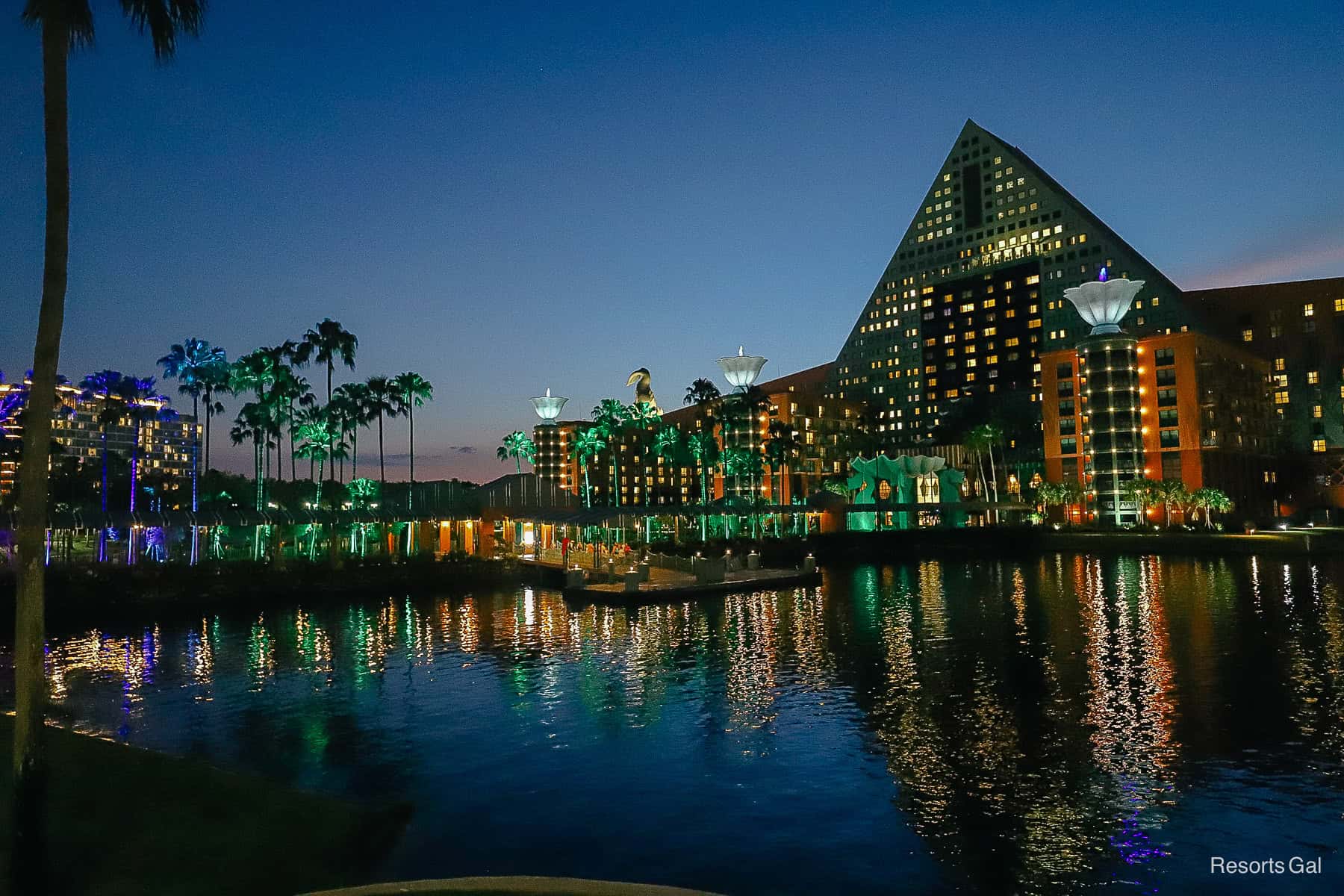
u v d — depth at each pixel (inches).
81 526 2411.4
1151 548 4222.4
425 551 3117.6
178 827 510.0
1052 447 5974.4
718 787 698.8
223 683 1159.6
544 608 2063.2
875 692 1061.8
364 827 563.8
